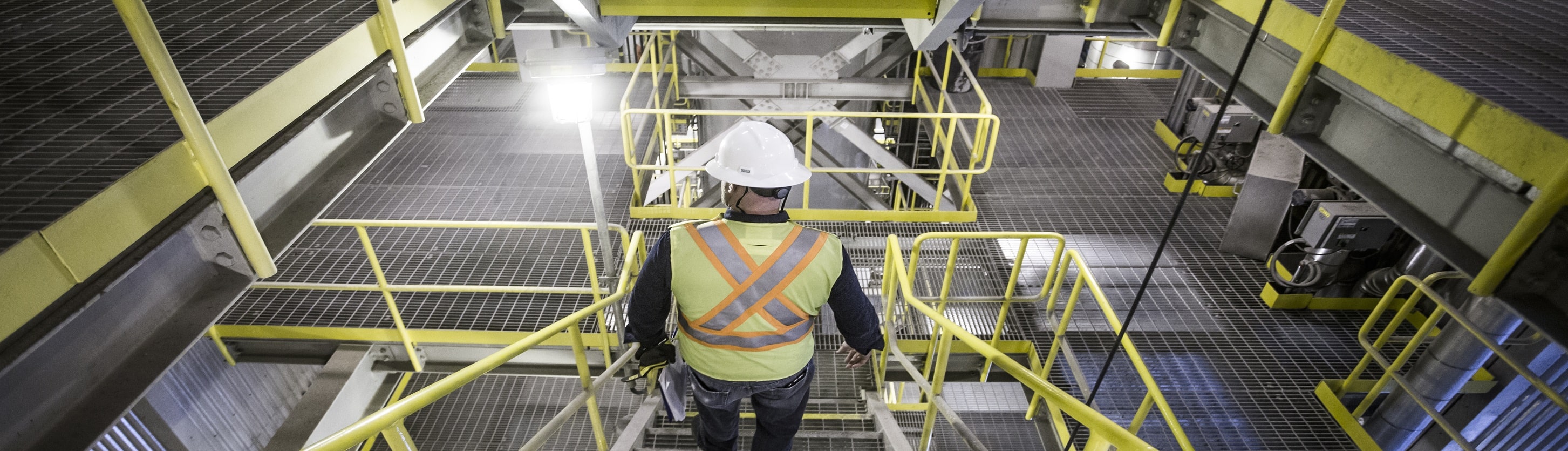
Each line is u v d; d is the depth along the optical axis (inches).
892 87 274.1
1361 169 94.9
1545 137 62.2
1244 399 180.7
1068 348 167.3
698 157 261.6
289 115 79.6
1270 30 110.5
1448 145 77.4
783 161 74.7
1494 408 164.2
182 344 64.9
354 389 188.4
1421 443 177.2
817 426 170.4
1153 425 172.2
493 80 380.5
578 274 212.4
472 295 201.9
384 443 212.5
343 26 92.4
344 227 233.8
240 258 73.2
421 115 105.2
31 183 55.9
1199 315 208.8
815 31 254.2
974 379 204.1
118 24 93.1
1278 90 111.1
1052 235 167.3
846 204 339.0
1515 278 66.3
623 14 148.6
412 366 196.9
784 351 83.1
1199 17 138.6
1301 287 208.8
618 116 331.9
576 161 288.8
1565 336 61.7
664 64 270.8
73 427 57.8
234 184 66.8
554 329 114.7
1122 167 298.7
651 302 80.8
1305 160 246.1
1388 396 171.8
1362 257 205.6
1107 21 157.9
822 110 273.6
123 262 57.3
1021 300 188.2
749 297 77.6
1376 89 86.4
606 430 242.7
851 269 81.2
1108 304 132.1
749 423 169.6
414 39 109.3
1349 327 205.2
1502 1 109.5
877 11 151.5
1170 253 237.6
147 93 73.5
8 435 55.5
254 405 219.1
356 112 100.3
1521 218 65.2
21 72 78.0
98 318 60.5
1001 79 409.1
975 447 101.1
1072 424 171.2
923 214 248.2
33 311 50.0
